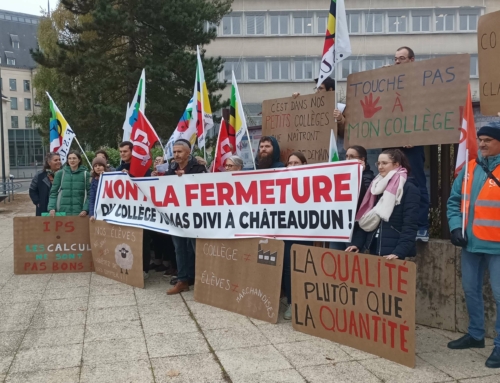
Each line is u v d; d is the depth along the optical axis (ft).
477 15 109.70
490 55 13.21
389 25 110.22
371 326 12.40
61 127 25.52
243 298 15.70
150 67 61.11
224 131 19.57
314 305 13.70
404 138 15.23
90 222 21.66
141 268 19.19
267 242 15.08
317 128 18.24
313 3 111.14
